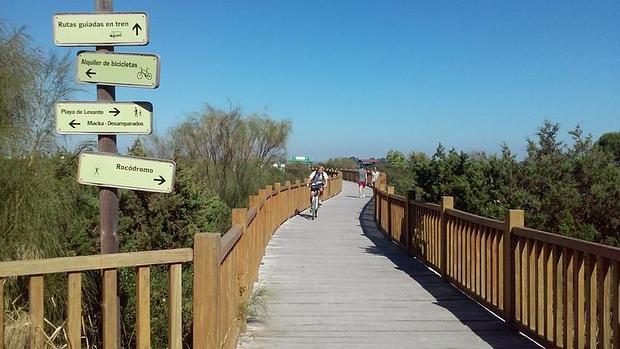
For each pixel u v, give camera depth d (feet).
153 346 18.03
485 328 20.52
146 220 22.97
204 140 88.17
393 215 45.55
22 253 16.71
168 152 61.41
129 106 14.84
